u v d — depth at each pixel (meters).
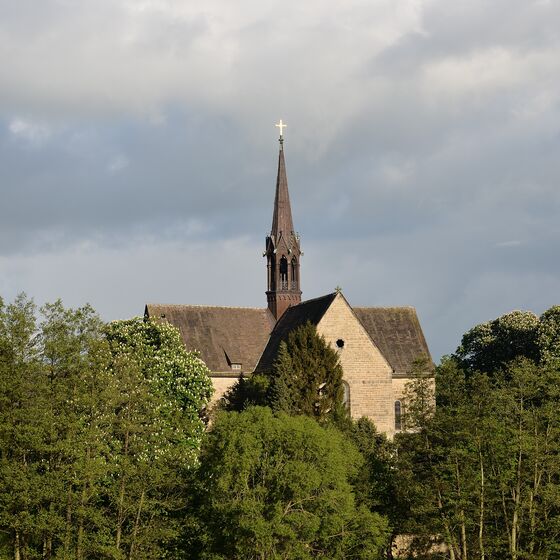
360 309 131.62
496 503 82.12
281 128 137.12
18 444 71.06
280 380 98.44
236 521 69.00
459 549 81.50
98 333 75.44
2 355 72.19
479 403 82.81
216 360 124.19
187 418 94.19
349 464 77.56
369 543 74.56
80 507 68.75
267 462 72.19
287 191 135.38
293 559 70.25
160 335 103.56
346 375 111.44
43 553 71.88
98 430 71.19
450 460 79.25
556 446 80.25
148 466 71.19
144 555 70.38
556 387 83.19
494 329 156.00
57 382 72.12
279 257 132.75
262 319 131.88
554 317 143.50
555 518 78.06
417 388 85.00
